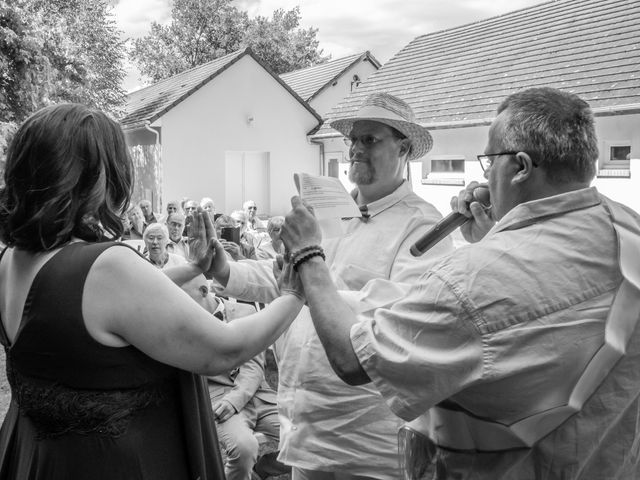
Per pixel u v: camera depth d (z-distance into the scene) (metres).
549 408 1.17
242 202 20.33
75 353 1.18
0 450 1.37
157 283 1.23
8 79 16.98
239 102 19.45
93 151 1.26
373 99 2.34
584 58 12.82
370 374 1.28
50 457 1.21
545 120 1.25
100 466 1.20
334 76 23.95
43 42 17.36
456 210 1.83
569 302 1.16
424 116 14.53
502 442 1.24
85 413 1.19
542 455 1.21
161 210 18.89
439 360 1.19
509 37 15.78
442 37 18.42
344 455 2.13
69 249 1.22
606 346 1.16
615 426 1.21
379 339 1.27
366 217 2.36
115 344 1.21
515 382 1.16
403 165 2.41
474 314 1.16
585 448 1.19
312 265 1.44
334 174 19.36
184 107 18.83
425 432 1.42
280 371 2.38
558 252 1.19
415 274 2.11
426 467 1.40
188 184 19.11
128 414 1.22
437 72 16.52
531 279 1.16
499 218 1.36
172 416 1.31
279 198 20.38
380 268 2.23
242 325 1.34
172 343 1.22
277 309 1.43
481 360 1.16
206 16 46.31
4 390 4.71
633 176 10.56
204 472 1.34
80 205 1.26
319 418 2.16
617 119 10.82
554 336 1.15
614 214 1.24
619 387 1.19
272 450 3.62
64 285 1.19
